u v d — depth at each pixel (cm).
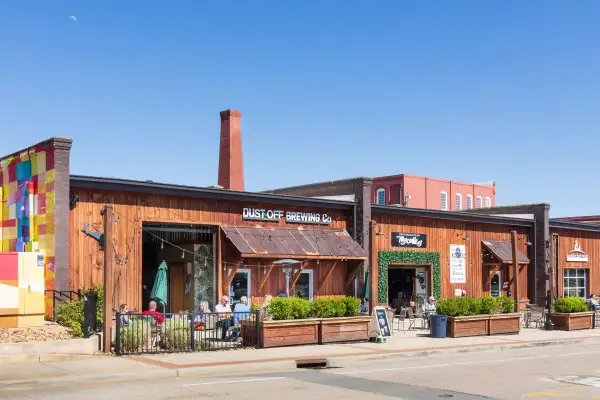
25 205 2372
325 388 1337
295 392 1282
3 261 1892
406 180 5112
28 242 2345
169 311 2942
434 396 1258
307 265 2941
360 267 3062
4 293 1883
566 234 4241
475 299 2569
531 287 4000
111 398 1195
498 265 3697
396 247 3294
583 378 1511
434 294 3428
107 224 1764
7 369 1496
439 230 3516
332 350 1948
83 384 1375
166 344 1862
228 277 2659
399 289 3569
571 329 2856
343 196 3216
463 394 1284
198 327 2119
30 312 1919
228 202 2709
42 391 1277
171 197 2539
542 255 3959
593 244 4453
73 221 2280
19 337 1734
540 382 1447
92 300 1820
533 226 3994
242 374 1563
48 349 1658
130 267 2403
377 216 3238
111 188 2361
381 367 1708
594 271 4441
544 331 2816
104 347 1759
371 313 2505
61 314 1950
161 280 2333
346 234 3064
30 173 2378
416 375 1548
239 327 2109
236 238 2634
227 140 4209
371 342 2194
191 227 2612
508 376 1539
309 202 2944
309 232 2931
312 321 2067
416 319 3234
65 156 2231
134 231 2427
